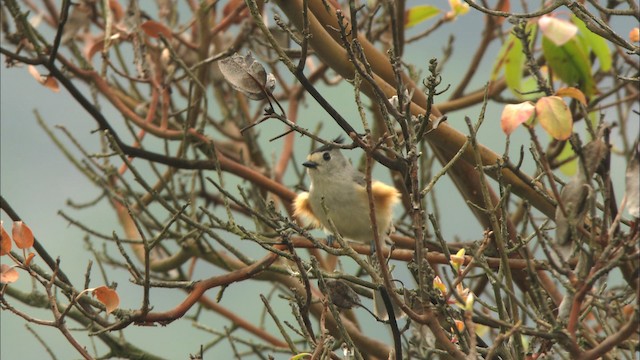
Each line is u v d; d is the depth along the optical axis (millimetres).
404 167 7199
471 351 6445
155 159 11188
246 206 8320
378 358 10758
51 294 7340
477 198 9797
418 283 7012
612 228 6172
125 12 11812
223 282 8898
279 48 7090
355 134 6797
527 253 6426
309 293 7629
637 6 7461
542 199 9445
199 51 12562
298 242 9555
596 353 6145
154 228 12180
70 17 11766
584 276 6234
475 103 12367
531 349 7258
